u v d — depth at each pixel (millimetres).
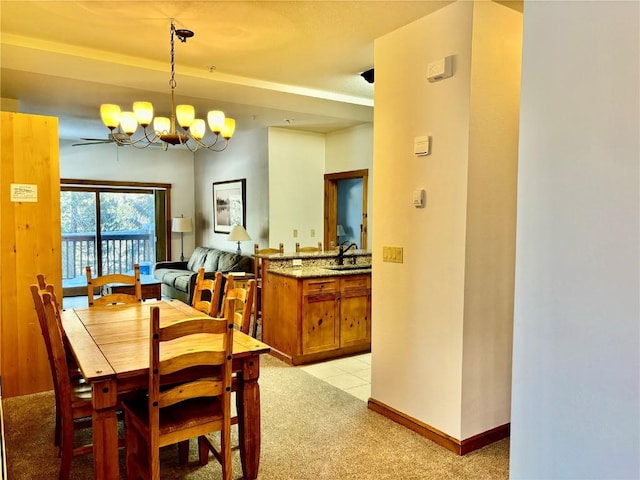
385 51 3109
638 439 1005
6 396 3420
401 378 3000
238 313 2795
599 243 1078
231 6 2785
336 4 2699
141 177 8500
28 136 3496
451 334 2660
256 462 2344
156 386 1899
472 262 2602
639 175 998
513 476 1316
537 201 1228
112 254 8406
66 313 3037
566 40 1152
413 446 2705
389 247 3070
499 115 2654
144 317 2930
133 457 2174
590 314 1099
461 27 2559
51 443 2701
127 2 2762
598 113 1079
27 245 3494
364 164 6254
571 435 1146
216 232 8195
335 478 2367
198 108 5152
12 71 3631
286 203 6707
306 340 4188
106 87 4180
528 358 1260
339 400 3377
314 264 4910
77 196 8031
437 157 2721
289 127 6492
